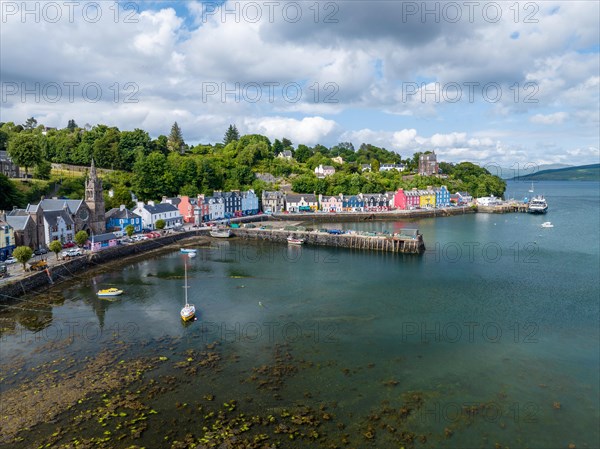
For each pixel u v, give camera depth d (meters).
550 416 34.06
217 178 193.62
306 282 72.56
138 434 30.55
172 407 34.00
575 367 42.12
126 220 117.81
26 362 41.62
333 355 43.81
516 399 36.34
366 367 41.34
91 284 70.38
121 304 59.69
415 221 166.88
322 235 113.88
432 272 80.31
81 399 35.09
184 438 30.19
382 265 86.81
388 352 44.78
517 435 31.67
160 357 42.81
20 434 30.53
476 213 198.88
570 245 109.25
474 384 38.62
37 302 60.53
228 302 60.91
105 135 188.75
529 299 63.53
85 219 103.38
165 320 53.31
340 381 38.56
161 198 162.88
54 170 160.12
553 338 49.03
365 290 67.75
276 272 80.06
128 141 193.38
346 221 167.88
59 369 40.19
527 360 43.44
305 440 30.27
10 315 55.12
